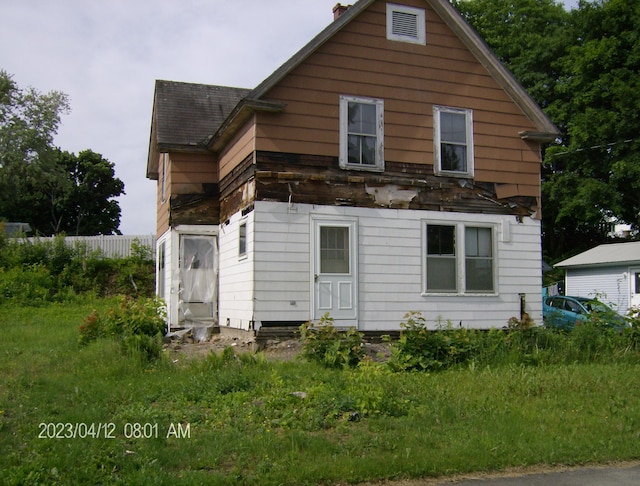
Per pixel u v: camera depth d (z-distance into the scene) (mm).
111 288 30438
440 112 15789
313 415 8000
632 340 13906
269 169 14164
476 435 7457
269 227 14062
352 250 14680
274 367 11164
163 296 19312
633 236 37625
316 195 14508
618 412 8875
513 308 16141
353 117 15016
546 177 36375
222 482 5828
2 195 50969
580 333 13883
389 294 14953
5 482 5609
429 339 12102
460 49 16094
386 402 8555
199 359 11852
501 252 16156
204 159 17875
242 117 14797
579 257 31188
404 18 15617
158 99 18734
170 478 5809
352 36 15086
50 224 63250
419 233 15375
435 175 15641
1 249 31141
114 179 64812
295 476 6059
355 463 6387
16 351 13141
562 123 35031
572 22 36031
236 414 8148
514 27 37750
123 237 42469
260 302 13875
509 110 16531
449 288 15633
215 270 17562
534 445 7258
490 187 16188
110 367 10758
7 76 50969
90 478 5828
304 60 14609
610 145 32188
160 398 8875
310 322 12758
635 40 32312
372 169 15023
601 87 32938
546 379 10625
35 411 7965
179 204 17484
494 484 6270
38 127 51656
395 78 15414
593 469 6828
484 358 12203
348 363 11648
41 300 26000
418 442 7188
